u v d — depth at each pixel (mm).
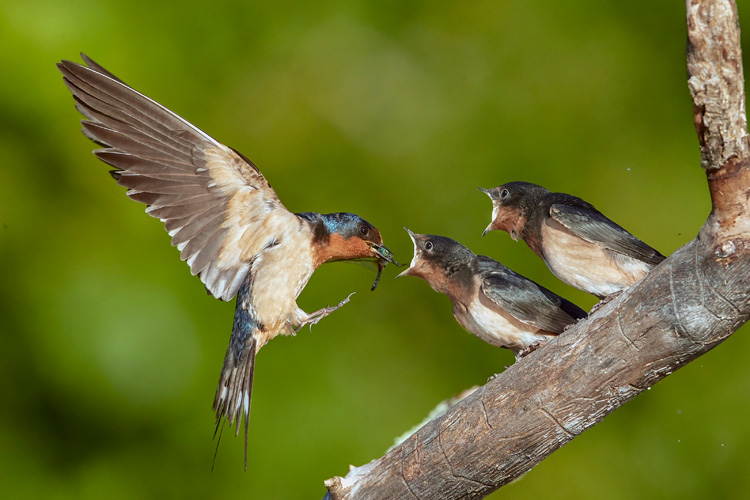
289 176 15516
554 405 6484
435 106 15938
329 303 14938
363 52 16109
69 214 14258
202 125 15258
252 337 8133
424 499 6895
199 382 13789
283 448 13969
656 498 13875
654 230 15086
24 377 13836
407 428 14344
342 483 7035
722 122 5559
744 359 14164
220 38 15633
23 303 13875
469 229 15305
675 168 15359
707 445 13992
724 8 5344
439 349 14891
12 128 14188
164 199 7617
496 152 15688
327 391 14359
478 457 6688
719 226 5867
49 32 14109
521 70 16078
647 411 14297
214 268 8008
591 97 15836
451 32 16375
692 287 6004
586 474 13992
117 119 7383
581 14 16266
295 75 15820
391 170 15625
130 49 14711
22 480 13742
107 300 13891
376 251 8859
